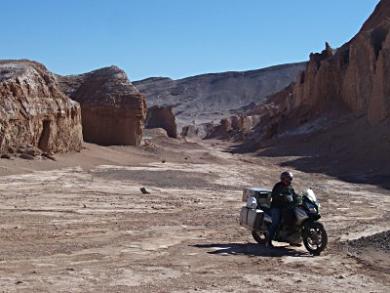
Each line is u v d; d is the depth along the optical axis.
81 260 10.95
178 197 23.53
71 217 16.78
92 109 51.34
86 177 28.34
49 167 30.69
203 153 61.31
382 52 53.28
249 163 49.03
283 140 68.25
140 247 12.57
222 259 11.52
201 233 14.92
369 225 17.20
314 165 46.31
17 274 9.55
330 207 22.62
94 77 54.00
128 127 52.75
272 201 13.09
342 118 65.31
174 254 11.88
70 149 37.91
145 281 9.44
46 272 9.77
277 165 48.66
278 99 116.12
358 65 65.81
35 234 13.69
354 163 43.75
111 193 23.38
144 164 40.00
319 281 9.88
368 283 9.80
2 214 16.69
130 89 53.66
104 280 9.38
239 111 186.75
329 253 12.51
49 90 36.19
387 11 76.50
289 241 12.99
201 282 9.49
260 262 11.34
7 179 25.11
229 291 8.95
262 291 9.04
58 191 22.81
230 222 17.08
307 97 78.75
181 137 91.44
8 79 31.97
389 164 40.53
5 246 12.07
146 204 20.70
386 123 50.50
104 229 14.92
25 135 32.38
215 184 29.62
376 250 12.62
